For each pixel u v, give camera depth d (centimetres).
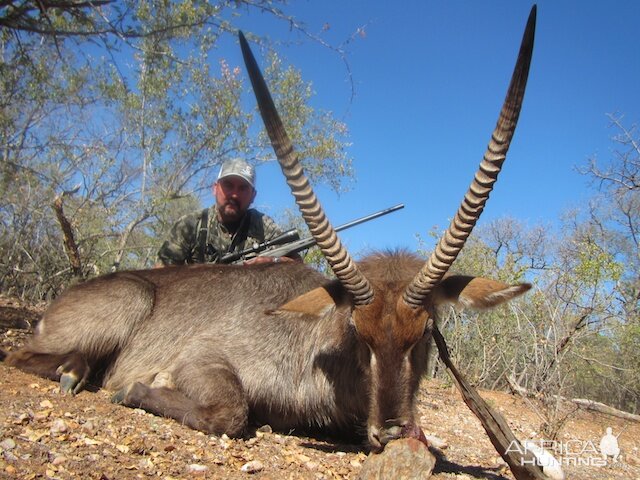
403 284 142
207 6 315
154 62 351
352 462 142
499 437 137
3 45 371
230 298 174
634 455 224
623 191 448
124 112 567
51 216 475
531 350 296
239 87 579
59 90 440
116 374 177
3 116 447
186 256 231
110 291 181
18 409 135
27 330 276
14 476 103
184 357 166
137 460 120
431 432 202
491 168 127
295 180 132
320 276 178
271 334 166
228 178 226
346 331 155
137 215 513
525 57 118
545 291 236
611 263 226
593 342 286
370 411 133
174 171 571
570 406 273
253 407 165
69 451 117
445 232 131
